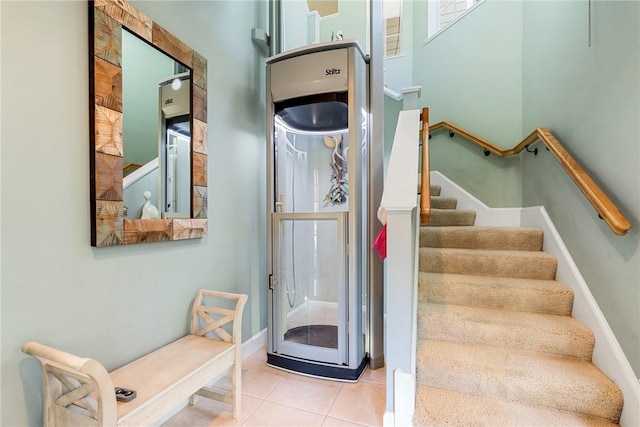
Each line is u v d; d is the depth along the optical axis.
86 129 1.35
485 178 3.26
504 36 3.16
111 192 1.43
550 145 2.08
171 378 1.38
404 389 1.55
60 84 1.26
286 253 2.44
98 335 1.40
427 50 3.90
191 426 1.71
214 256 2.17
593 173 1.77
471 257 2.29
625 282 1.47
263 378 2.22
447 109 3.65
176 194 1.82
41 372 1.20
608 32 1.62
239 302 1.80
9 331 1.11
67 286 1.28
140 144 1.59
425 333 1.95
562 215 2.14
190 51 1.91
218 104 2.22
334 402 1.94
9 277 1.11
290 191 2.57
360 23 4.43
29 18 1.16
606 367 1.56
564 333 1.71
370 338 2.40
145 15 1.61
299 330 2.38
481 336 1.85
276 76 2.34
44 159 1.21
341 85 2.19
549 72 2.40
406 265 1.59
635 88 1.41
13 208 1.12
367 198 2.42
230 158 2.35
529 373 1.58
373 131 2.40
